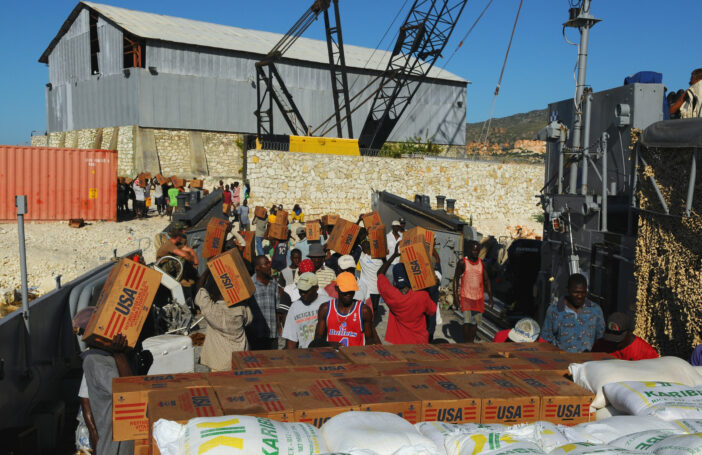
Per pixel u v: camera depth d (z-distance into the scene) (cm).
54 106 4403
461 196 3209
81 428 470
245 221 2144
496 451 257
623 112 691
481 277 786
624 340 452
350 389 328
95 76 3850
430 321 745
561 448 263
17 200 501
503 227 3177
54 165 2183
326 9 3234
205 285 562
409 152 4128
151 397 309
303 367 377
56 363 579
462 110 4491
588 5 785
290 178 2811
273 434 261
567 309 498
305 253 1111
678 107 667
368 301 899
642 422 290
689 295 538
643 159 611
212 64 3703
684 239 548
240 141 3794
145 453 316
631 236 664
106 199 2250
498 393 329
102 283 696
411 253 569
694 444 240
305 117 3975
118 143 3628
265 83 3616
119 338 385
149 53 3516
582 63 805
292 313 561
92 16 3881
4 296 1030
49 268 1450
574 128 816
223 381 340
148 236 1994
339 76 4075
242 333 529
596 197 754
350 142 2953
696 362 450
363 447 257
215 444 249
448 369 379
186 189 3075
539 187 3388
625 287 670
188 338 594
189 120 3647
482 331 944
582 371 358
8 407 460
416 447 253
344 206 2916
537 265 1066
